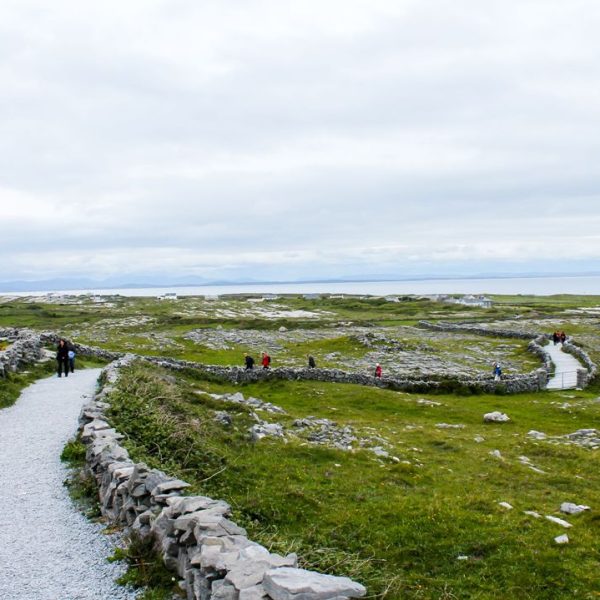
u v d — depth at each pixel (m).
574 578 11.39
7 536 12.15
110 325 99.12
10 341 46.75
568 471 21.67
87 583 10.09
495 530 13.68
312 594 7.88
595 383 48.81
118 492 12.77
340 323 107.69
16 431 21.39
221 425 24.36
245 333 87.00
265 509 14.66
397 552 12.58
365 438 25.44
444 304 166.62
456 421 33.78
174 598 9.41
